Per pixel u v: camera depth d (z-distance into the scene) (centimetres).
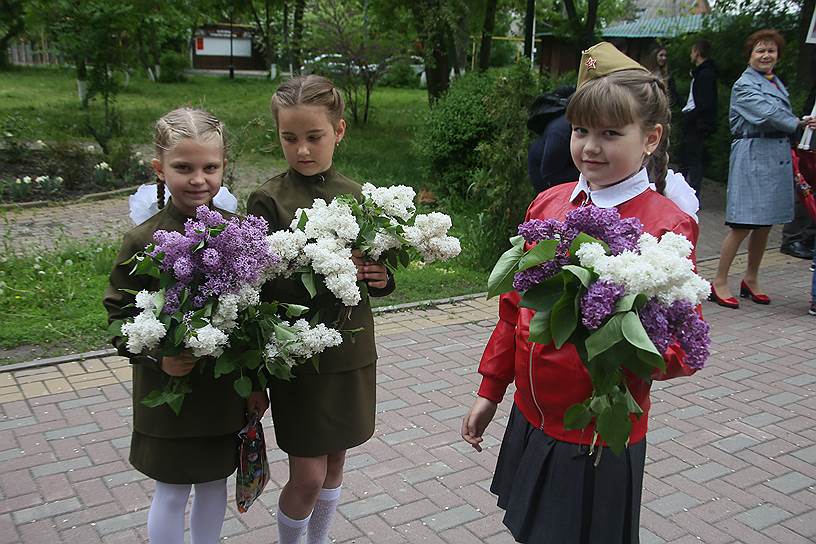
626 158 196
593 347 160
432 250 234
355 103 1844
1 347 479
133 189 1036
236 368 206
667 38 1523
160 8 1538
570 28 1127
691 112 947
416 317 571
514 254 187
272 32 2423
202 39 3769
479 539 299
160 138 220
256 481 234
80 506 315
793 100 988
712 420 407
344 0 1739
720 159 1188
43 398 414
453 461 359
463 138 908
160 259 196
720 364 486
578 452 198
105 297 217
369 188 235
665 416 411
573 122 202
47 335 498
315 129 238
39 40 3173
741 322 570
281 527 252
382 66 1777
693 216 206
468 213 891
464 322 563
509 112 668
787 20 1140
